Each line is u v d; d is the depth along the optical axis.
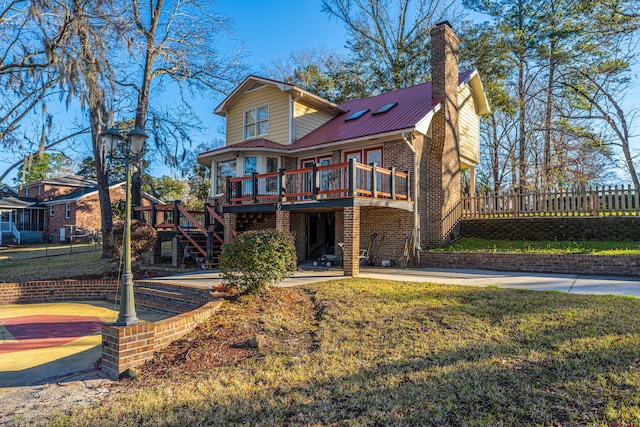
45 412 3.56
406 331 5.48
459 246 13.94
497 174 26.97
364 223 14.77
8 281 11.24
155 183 37.53
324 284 9.27
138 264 12.80
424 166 14.51
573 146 22.05
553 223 13.41
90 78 13.49
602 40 18.94
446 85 14.97
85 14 13.17
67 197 33.00
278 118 17.12
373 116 15.96
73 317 8.12
